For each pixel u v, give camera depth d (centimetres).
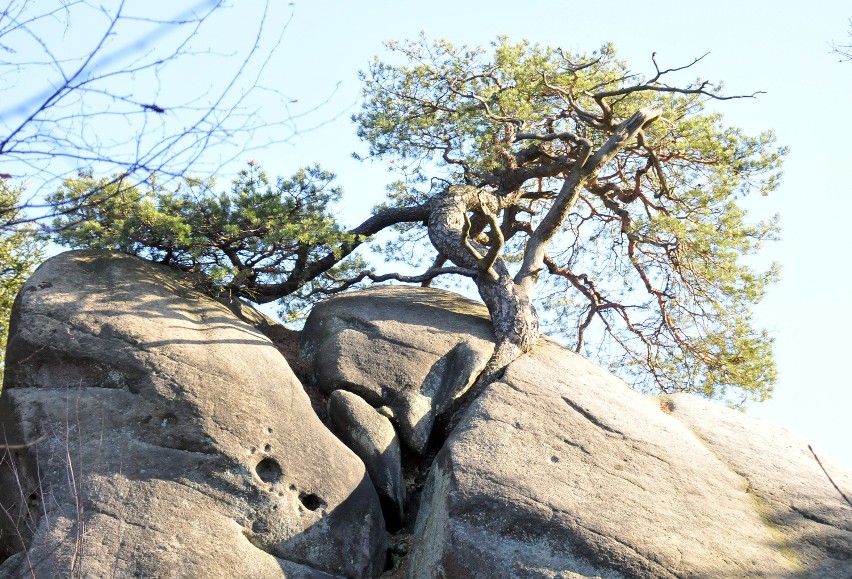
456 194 1479
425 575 938
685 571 902
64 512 915
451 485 966
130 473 952
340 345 1209
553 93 1504
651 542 920
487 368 1177
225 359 1068
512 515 932
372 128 1588
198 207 1195
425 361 1184
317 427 1052
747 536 959
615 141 1318
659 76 1341
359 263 1386
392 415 1128
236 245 1250
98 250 1188
